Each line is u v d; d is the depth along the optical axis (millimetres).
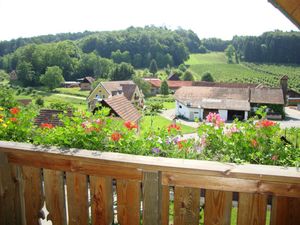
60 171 1636
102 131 2061
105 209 1566
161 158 1501
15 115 2420
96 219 1598
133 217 1528
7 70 87375
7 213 1787
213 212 1435
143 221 1489
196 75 97250
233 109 35344
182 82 73000
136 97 47531
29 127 2359
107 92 46125
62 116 2494
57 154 1586
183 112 37656
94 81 69500
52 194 1680
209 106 35750
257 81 84625
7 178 1754
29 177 1728
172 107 48062
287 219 1359
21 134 2230
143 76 85375
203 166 1385
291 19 1282
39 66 79250
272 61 103000
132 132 2186
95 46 106750
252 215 1387
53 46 88812
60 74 71875
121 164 1465
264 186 1336
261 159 2201
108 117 2225
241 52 116375
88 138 1968
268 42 103688
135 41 107688
